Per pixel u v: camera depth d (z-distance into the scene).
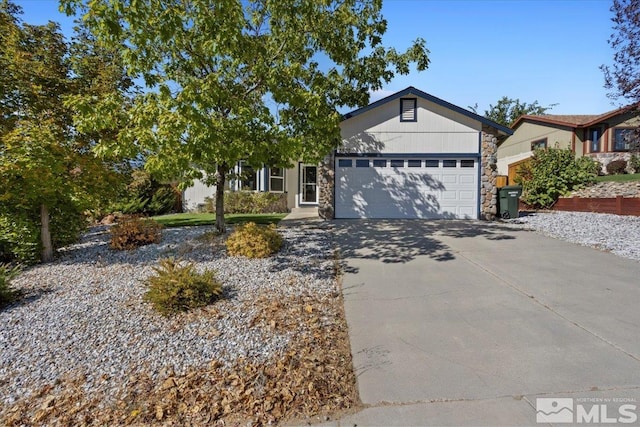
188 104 4.85
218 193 8.02
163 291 4.02
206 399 2.55
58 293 4.68
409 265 5.95
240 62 6.18
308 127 7.27
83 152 7.23
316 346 3.26
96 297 4.48
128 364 3.00
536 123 20.50
